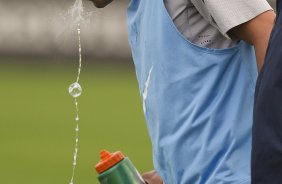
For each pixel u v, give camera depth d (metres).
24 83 43.22
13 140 28.97
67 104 37.19
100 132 30.48
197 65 7.40
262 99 6.66
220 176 7.30
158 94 7.66
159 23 7.59
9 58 49.91
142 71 7.98
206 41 7.44
